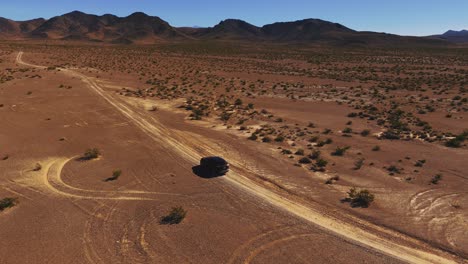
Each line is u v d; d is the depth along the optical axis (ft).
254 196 79.30
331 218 70.03
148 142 119.24
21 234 63.36
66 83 225.56
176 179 88.28
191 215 70.38
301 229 65.82
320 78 287.69
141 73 287.69
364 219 69.67
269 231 65.05
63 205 74.13
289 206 74.79
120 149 111.24
